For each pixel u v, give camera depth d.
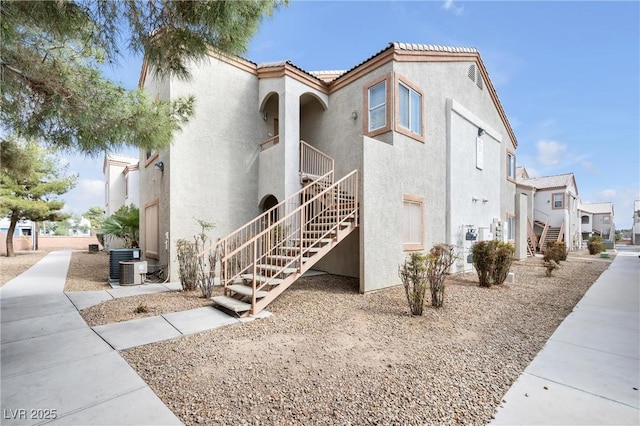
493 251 7.89
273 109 10.72
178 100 5.49
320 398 2.74
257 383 2.99
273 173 9.45
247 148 9.91
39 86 3.92
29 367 3.29
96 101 4.19
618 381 3.10
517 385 3.01
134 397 2.72
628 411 2.58
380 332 4.45
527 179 27.92
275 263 7.39
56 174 15.59
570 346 4.02
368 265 7.02
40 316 5.17
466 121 11.25
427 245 9.23
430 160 9.50
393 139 8.13
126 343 3.97
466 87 11.47
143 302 6.08
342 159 9.70
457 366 3.40
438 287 5.80
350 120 9.47
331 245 6.78
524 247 15.98
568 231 24.48
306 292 7.04
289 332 4.44
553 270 11.13
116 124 4.35
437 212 9.72
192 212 8.63
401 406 2.63
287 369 3.29
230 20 3.46
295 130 9.36
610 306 6.05
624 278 9.48
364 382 3.03
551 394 2.85
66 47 3.96
